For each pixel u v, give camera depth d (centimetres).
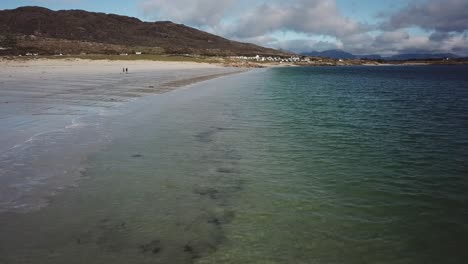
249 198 873
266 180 1005
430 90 4603
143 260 598
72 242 646
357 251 647
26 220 722
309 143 1458
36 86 3281
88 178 965
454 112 2483
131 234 681
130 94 2878
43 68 6494
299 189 944
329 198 889
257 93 3494
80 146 1262
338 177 1047
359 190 948
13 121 1639
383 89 4759
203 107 2350
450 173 1096
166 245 648
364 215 797
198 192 900
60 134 1425
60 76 4766
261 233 704
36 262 583
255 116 2091
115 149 1252
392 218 782
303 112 2325
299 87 4703
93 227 703
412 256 637
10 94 2612
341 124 1919
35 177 955
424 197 905
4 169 1005
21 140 1310
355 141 1513
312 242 675
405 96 3738
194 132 1580
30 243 639
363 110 2534
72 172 1004
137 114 1962
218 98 2897
